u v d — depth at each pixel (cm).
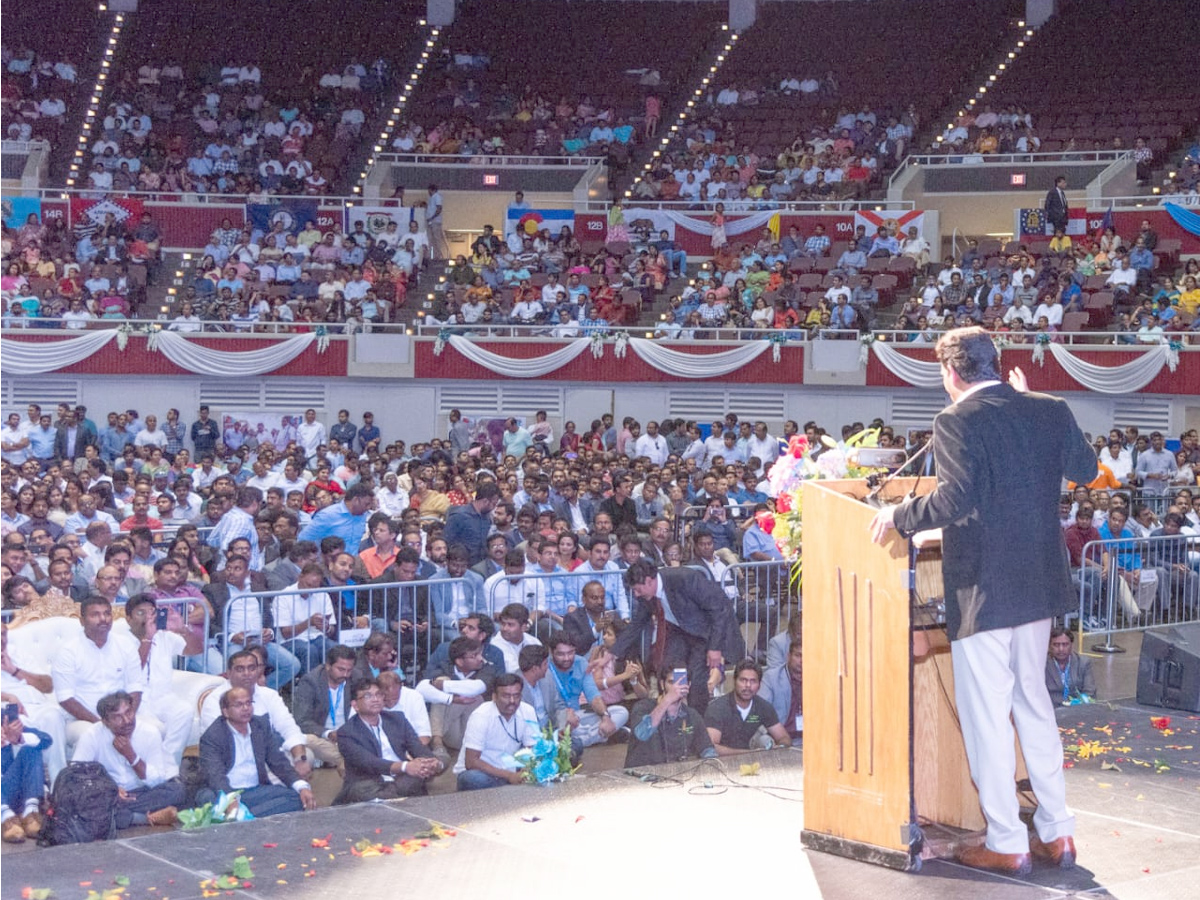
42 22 3109
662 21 3359
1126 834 511
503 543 1066
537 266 2659
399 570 986
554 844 504
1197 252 2603
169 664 804
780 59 3278
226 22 3212
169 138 2952
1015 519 455
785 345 2400
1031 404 463
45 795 687
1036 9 3175
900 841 468
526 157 2948
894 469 551
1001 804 462
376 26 3272
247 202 2731
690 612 844
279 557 1159
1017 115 3008
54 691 766
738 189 2892
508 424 2273
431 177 2941
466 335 2459
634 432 2219
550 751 605
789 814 541
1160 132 2914
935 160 2944
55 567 897
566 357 2436
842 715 488
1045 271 2478
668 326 2445
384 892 452
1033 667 468
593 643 939
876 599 475
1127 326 2322
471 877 467
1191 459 1953
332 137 3070
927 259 2659
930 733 510
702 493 1609
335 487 1598
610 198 2969
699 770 610
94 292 2489
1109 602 1203
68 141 2925
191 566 1077
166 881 463
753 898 448
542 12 3344
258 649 730
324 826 526
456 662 849
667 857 489
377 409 2488
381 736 751
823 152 2969
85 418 2230
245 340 2416
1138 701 803
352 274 2567
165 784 723
